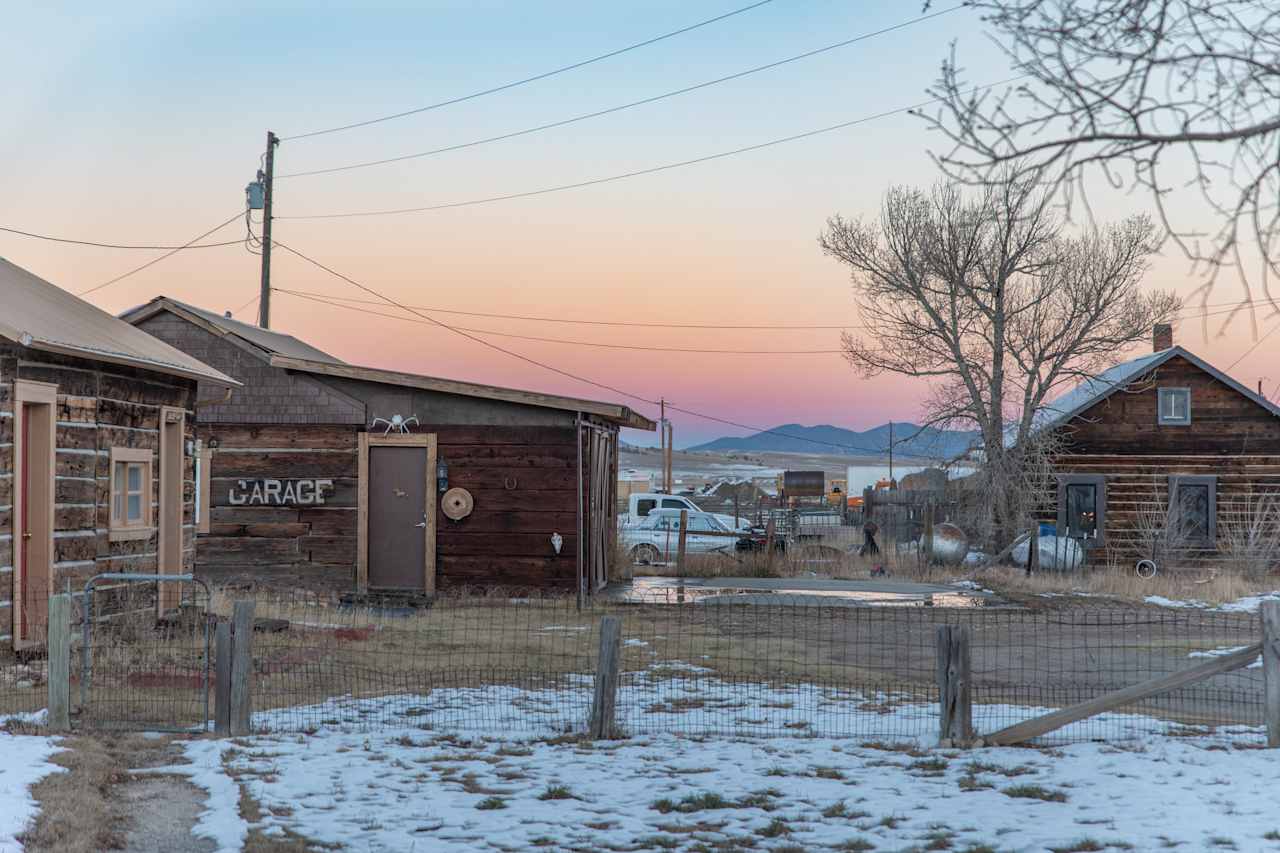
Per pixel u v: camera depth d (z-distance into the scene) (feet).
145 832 25.03
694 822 26.21
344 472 74.79
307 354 90.99
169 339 76.13
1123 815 26.13
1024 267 107.04
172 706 37.99
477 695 41.11
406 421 74.49
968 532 111.34
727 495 252.21
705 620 63.46
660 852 23.93
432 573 73.46
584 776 30.37
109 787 28.68
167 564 59.21
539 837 24.85
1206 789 28.30
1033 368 108.47
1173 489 111.34
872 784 29.58
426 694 41.22
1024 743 34.50
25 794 26.71
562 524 73.15
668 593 76.89
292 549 74.84
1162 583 89.61
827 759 32.48
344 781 29.37
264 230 115.34
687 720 37.86
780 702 40.98
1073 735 35.65
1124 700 33.78
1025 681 46.14
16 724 34.55
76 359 49.39
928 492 116.06
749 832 25.46
